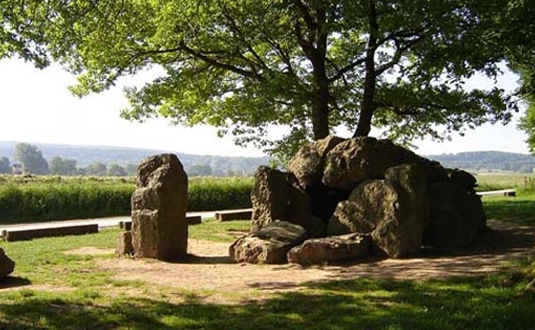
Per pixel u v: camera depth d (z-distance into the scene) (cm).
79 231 1880
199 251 1387
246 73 2048
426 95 1928
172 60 2091
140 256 1256
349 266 1053
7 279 984
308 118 2281
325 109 2008
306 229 1341
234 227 1961
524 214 1816
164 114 2291
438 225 1212
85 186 2800
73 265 1157
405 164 1203
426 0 1515
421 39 1750
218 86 2191
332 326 655
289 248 1160
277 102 2069
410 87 1928
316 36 1891
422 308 714
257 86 2075
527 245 1173
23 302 774
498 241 1248
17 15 1185
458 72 1482
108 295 846
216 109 2275
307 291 849
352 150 1333
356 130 2033
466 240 1204
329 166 1358
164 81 2097
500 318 652
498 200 2669
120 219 2553
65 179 3588
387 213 1154
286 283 925
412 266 1013
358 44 2234
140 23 1978
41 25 1259
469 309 699
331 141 1429
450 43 1538
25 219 2556
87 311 738
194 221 2141
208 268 1111
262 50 2200
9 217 2559
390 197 1169
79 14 1362
